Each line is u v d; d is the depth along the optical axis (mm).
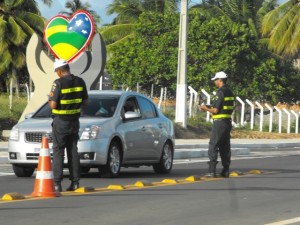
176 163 39906
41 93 54469
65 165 26297
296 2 88625
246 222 17812
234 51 83250
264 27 90688
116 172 28719
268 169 34969
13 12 94250
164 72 84062
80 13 56250
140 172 33250
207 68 81875
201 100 81375
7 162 37531
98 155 27453
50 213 18750
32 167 28656
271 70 88250
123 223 17422
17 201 20922
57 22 56594
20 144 27922
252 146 58125
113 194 23031
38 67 54656
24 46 93188
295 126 79562
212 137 28797
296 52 88500
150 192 23750
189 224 17453
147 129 30375
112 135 28125
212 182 27359
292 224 17516
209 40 83562
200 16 93500
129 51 86500
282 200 22156
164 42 84812
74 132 22938
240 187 25703
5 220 17547
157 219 18141
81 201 21156
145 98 31547
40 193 22000
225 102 28406
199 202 21438
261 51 90188
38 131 27766
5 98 79625
